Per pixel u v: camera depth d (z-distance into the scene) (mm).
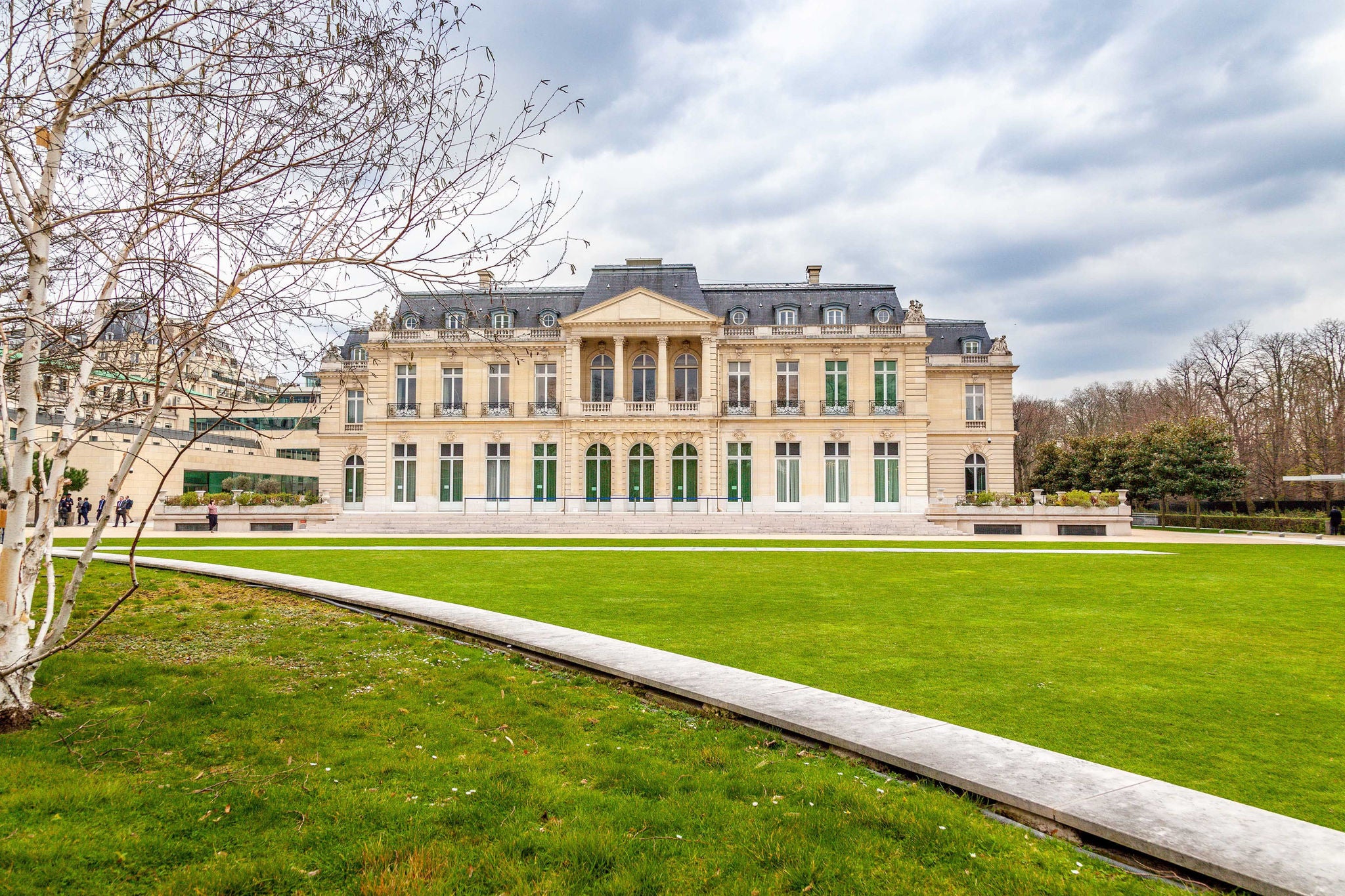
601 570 19891
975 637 11688
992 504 40531
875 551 26109
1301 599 15625
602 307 43625
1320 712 7984
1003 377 49625
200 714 7328
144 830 4988
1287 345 58688
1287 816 5453
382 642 10641
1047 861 4695
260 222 6484
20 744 6375
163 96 6250
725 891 4340
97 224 6621
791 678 9242
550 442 44500
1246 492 61688
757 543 29969
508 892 4344
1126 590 16812
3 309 6699
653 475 43938
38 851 4582
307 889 4375
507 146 6691
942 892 4344
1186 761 6586
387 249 6605
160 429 49500
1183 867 4535
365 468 45156
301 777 5863
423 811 5266
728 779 5895
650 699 8234
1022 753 6223
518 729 7102
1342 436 53281
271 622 11961
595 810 5348
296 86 6488
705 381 43812
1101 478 53219
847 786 5676
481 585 16859
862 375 44438
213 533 36469
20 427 6750
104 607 12750
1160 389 74562
